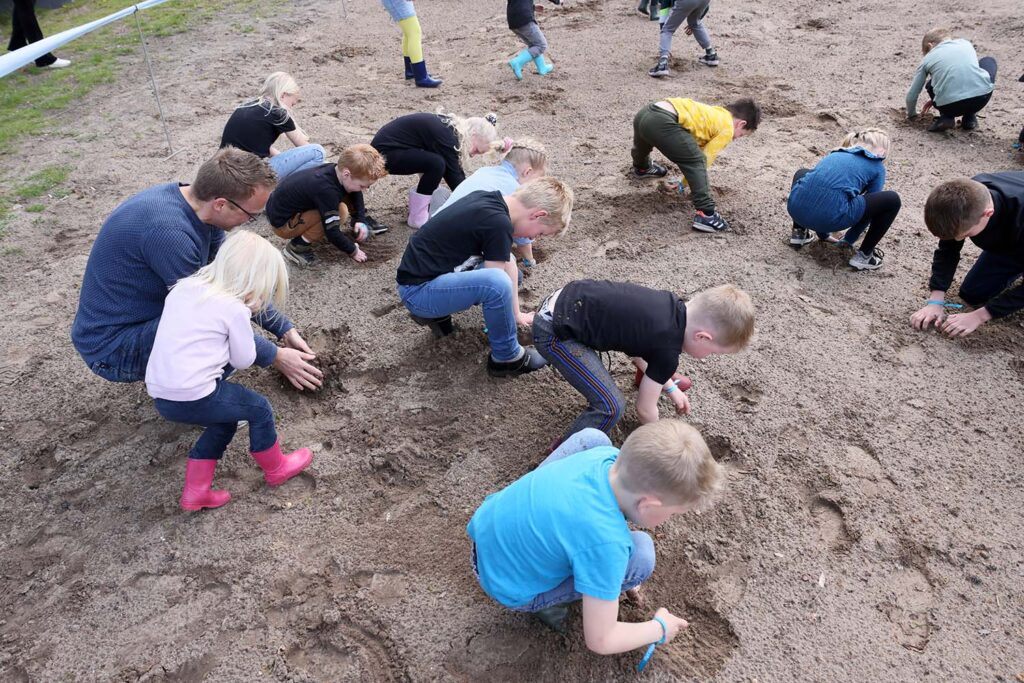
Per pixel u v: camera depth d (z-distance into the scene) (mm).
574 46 7973
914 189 4887
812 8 8711
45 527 2768
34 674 2287
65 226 4859
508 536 2043
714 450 3037
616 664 2264
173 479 2945
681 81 6891
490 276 3080
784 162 5344
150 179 5438
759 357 3475
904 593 2449
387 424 3188
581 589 1935
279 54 8125
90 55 8266
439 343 3639
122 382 3225
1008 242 3350
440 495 2842
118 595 2514
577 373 2783
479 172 3826
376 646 2340
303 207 4070
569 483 1996
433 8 9758
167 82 7363
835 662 2252
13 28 7793
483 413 3227
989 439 3008
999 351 3475
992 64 5809
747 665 2254
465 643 2328
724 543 2621
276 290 3270
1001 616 2371
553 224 3223
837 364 3426
